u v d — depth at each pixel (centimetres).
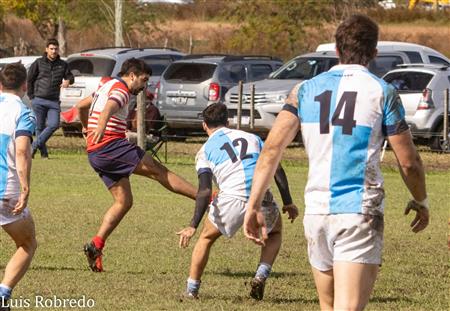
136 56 6475
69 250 2684
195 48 11794
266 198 2061
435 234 3138
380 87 1349
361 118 1338
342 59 1388
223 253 2678
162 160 5294
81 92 6244
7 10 11594
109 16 11650
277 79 6075
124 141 2439
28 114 1848
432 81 5719
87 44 11900
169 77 6306
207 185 2050
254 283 2080
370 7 13488
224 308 2003
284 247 2816
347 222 1323
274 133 1367
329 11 11031
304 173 4847
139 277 2330
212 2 15238
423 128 5659
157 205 3653
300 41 10938
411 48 6669
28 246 1889
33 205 3578
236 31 11256
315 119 1355
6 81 1867
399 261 2645
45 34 12000
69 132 6353
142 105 5103
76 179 4412
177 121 6253
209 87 6153
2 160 1836
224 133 2095
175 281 2288
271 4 11038
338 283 1323
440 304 2116
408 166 1352
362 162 1335
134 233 2997
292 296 2161
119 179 2436
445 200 3991
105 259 2564
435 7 14438
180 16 15112
